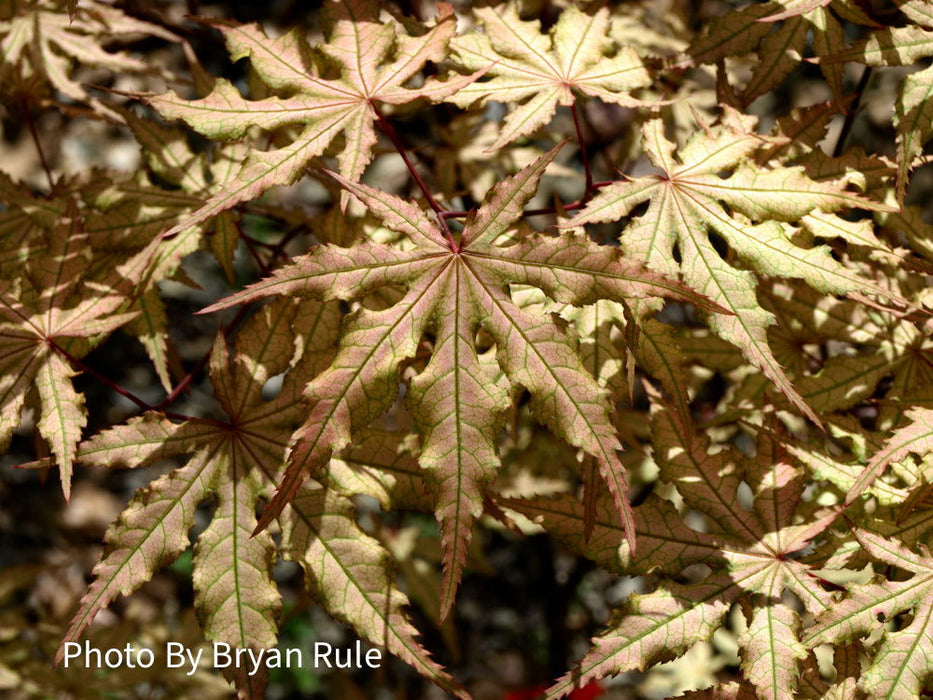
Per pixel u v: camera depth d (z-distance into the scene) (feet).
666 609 1.18
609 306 1.21
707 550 1.21
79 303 1.26
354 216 1.39
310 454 1.10
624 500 1.10
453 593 1.10
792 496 1.23
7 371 1.23
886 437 1.26
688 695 1.19
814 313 1.37
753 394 1.41
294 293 1.11
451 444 1.11
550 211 1.30
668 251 1.19
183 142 1.42
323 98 1.22
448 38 1.24
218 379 1.24
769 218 1.20
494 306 1.13
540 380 1.12
